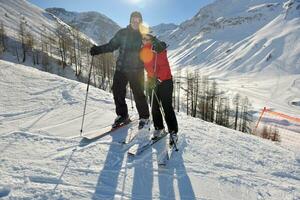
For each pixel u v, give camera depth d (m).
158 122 5.79
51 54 72.06
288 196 4.10
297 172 5.17
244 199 3.88
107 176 4.09
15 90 9.01
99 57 61.00
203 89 66.69
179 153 5.20
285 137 42.66
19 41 78.75
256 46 160.50
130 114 7.29
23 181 3.71
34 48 75.50
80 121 6.63
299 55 133.00
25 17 128.00
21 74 11.20
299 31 156.75
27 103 7.82
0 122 6.16
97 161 4.53
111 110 7.74
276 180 4.64
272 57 140.50
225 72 144.38
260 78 123.56
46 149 4.86
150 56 5.42
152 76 5.44
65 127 6.14
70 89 9.81
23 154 4.57
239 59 154.00
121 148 5.10
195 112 52.44
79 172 4.11
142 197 3.68
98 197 3.55
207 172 4.55
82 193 3.59
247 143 6.58
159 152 5.10
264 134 41.56
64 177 3.93
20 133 5.48
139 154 4.90
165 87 5.42
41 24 129.38
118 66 6.05
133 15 5.77
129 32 5.88
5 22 104.62
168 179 4.20
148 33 5.81
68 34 115.31
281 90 98.06
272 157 5.82
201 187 4.06
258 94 93.44
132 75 5.97
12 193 3.42
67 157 4.58
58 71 64.94
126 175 4.18
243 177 4.54
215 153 5.46
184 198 3.75
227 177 4.45
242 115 57.00
